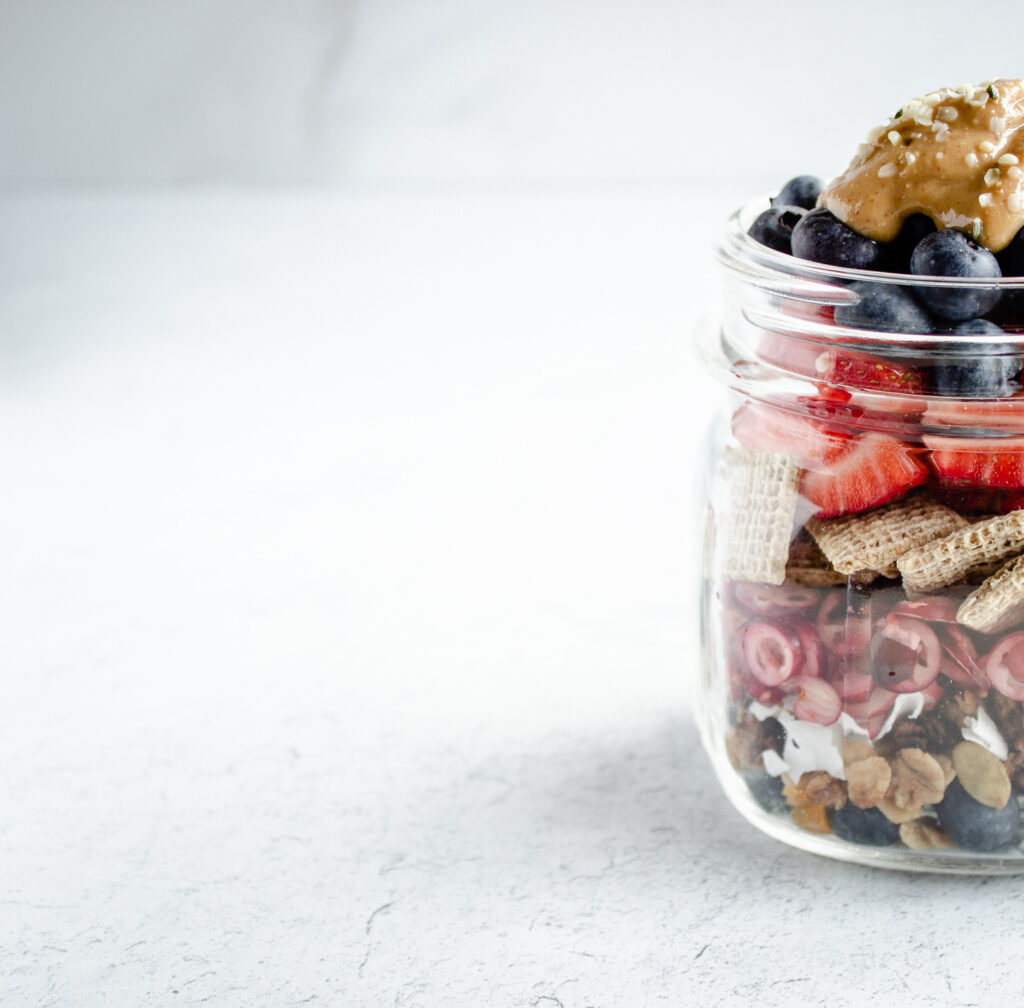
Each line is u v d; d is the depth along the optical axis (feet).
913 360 1.32
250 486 2.04
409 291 2.89
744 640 1.41
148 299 2.87
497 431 2.23
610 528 1.92
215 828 1.50
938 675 1.35
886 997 1.33
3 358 2.57
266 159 3.45
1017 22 3.07
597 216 3.23
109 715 1.63
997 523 1.32
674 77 3.25
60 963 1.38
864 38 3.13
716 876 1.43
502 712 1.62
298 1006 1.34
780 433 1.39
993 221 1.33
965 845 1.39
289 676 1.67
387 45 3.27
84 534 1.93
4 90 3.36
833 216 1.37
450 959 1.37
